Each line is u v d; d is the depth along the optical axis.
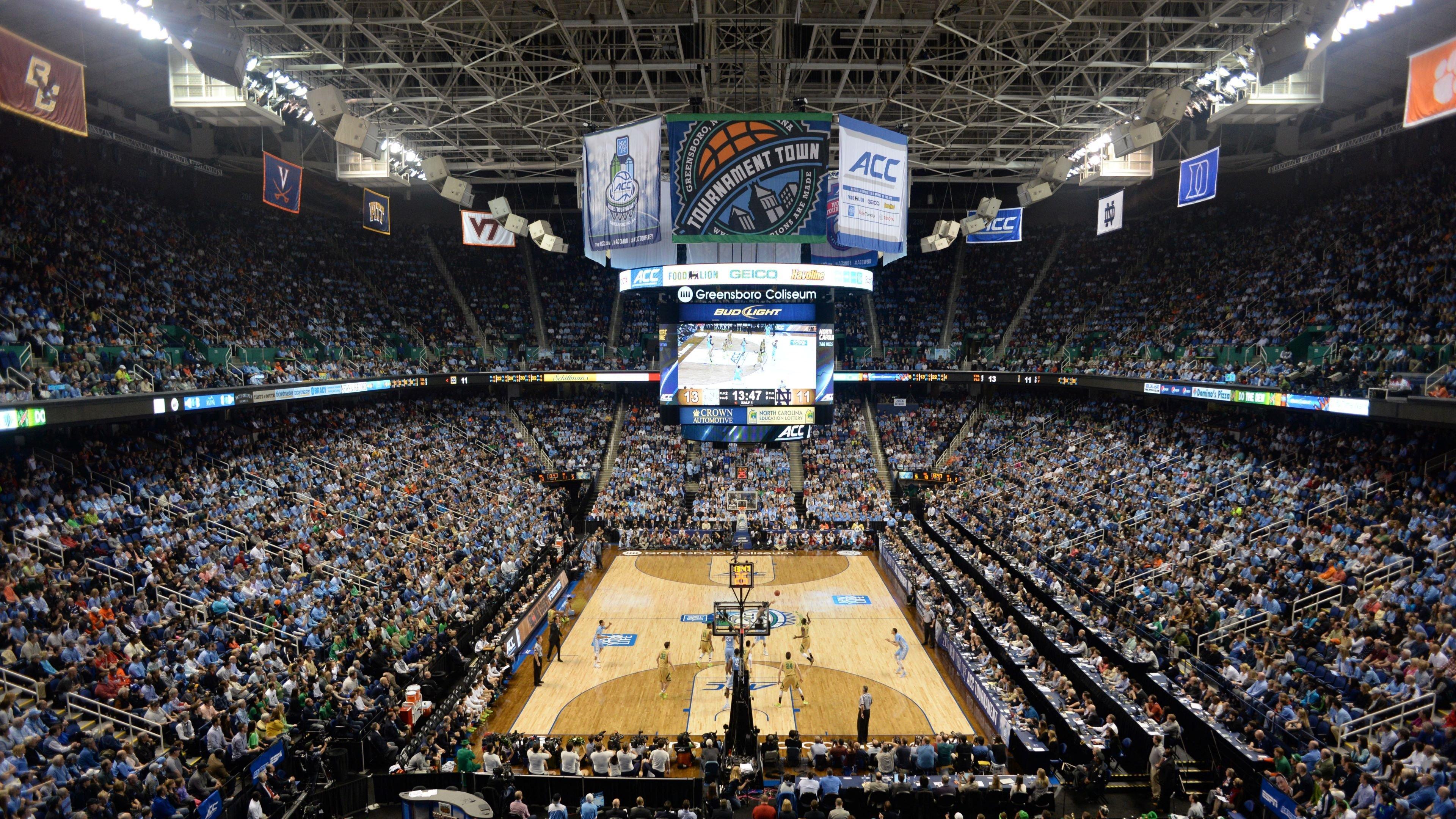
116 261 34.75
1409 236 35.16
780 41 29.50
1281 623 23.41
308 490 33.69
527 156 46.78
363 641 24.66
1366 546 24.58
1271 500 30.41
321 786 18.92
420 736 21.70
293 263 48.19
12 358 23.83
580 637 31.88
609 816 17.80
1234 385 34.00
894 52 35.88
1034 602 29.81
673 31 32.31
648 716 24.91
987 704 24.22
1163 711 21.45
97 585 21.95
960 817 16.66
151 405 27.27
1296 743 18.80
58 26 27.56
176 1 21.53
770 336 30.86
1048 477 43.22
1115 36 28.06
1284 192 47.91
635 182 26.97
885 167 27.55
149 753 17.94
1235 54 27.05
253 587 25.14
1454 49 18.23
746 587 26.97
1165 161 45.00
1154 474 37.72
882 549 42.25
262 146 43.91
